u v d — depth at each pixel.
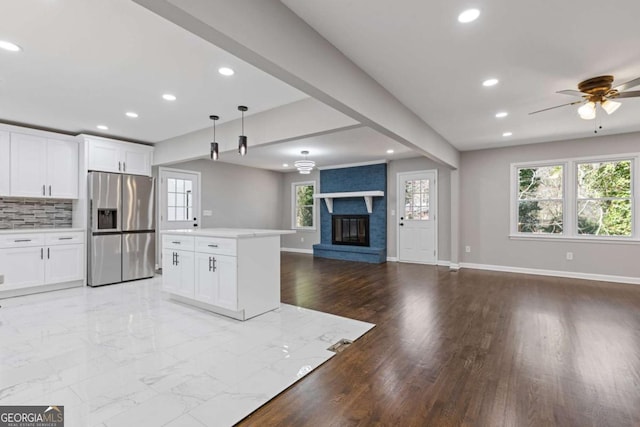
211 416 1.76
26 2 1.86
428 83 3.03
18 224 4.54
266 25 1.80
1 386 2.03
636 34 2.20
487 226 6.03
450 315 3.46
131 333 2.91
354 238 7.76
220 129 4.44
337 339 2.82
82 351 2.53
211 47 2.39
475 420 1.75
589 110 2.97
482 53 2.47
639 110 3.76
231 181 7.62
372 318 3.37
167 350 2.57
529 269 5.65
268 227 8.74
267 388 2.04
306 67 2.11
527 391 2.02
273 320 3.29
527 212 5.72
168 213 6.17
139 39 2.28
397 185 7.15
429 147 4.47
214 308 3.54
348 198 7.83
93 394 1.95
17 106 3.67
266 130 3.89
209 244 3.41
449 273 5.74
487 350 2.60
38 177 4.41
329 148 5.93
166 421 1.71
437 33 2.21
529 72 2.80
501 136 5.05
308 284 4.95
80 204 4.77
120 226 4.90
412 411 1.83
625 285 4.75
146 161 5.42
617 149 4.91
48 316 3.35
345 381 2.14
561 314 3.47
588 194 5.21
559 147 5.36
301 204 8.99
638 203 4.82
